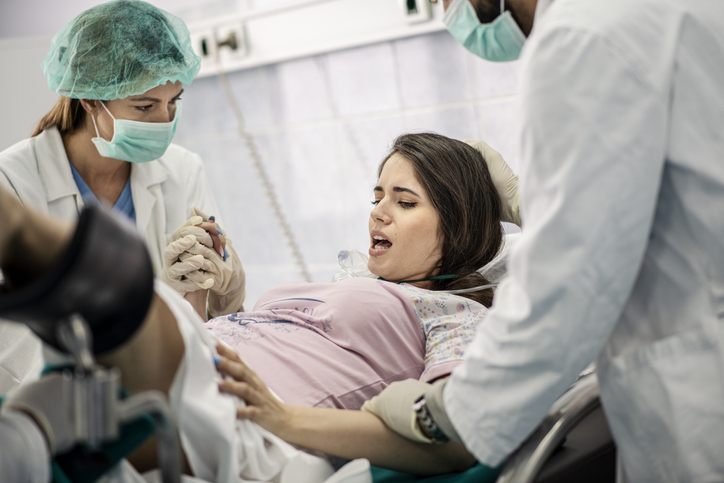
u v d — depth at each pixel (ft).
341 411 3.61
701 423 2.68
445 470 3.67
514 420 2.81
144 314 2.19
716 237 2.67
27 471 2.15
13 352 5.21
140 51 5.41
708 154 2.64
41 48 10.19
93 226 1.96
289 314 4.56
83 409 1.95
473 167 5.32
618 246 2.59
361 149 10.82
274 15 10.84
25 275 2.40
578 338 2.67
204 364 3.12
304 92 11.17
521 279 2.71
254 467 3.19
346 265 6.12
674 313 2.82
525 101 2.72
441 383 3.27
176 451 2.20
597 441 3.75
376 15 9.82
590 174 2.55
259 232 12.39
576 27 2.62
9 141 10.16
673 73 2.64
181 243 5.01
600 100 2.56
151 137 5.60
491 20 3.66
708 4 2.82
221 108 12.17
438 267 5.18
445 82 9.66
